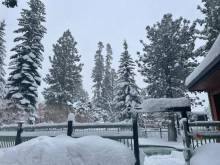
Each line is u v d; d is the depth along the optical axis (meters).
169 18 28.81
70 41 36.25
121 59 36.41
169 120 24.83
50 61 34.94
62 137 7.27
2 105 23.59
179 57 27.31
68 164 6.04
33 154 6.25
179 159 11.47
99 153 6.23
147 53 28.50
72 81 34.38
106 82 56.25
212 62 6.33
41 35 27.09
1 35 33.97
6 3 9.47
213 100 10.88
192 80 8.89
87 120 39.09
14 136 10.40
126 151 6.59
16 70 25.03
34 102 25.16
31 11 27.45
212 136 6.90
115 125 8.31
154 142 21.81
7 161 6.35
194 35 27.64
